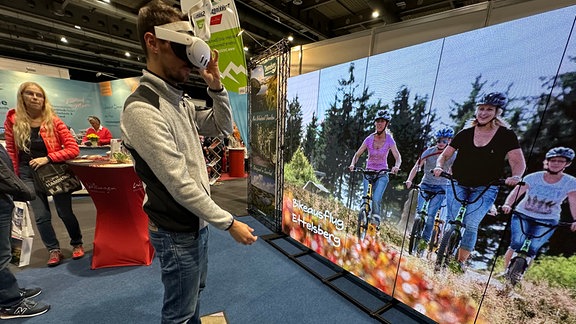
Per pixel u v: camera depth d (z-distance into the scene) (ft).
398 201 5.23
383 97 5.34
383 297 5.86
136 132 2.11
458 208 4.32
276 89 8.66
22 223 5.89
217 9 6.46
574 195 3.21
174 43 2.29
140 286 5.96
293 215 8.34
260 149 10.09
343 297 5.83
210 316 5.06
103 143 14.78
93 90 21.36
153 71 2.44
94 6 13.09
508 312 3.86
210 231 9.48
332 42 6.90
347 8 15.15
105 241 6.60
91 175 5.92
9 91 17.49
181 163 2.21
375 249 5.75
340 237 6.62
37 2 13.07
